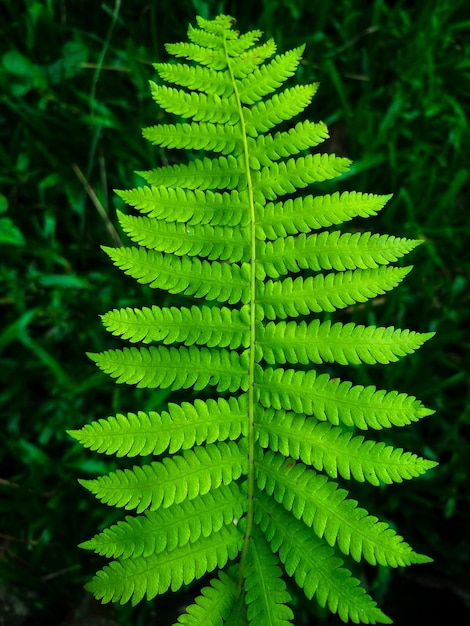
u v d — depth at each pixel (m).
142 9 0.79
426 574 0.70
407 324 0.78
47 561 0.68
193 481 0.42
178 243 0.45
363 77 0.83
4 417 0.72
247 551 0.42
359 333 0.43
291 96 0.48
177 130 0.47
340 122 0.83
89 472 0.70
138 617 0.67
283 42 0.80
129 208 0.77
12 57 0.75
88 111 0.76
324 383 0.43
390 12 0.83
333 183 0.78
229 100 0.48
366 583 0.68
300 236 0.45
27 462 0.70
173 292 0.45
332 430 0.42
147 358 0.43
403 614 0.68
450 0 0.83
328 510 0.41
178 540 0.41
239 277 0.45
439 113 0.84
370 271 0.44
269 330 0.45
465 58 0.83
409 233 0.78
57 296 0.74
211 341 0.44
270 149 0.47
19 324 0.72
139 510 0.41
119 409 0.71
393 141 0.80
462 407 0.75
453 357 0.78
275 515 0.43
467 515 0.72
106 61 0.77
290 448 0.43
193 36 0.49
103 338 0.73
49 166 0.78
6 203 0.75
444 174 0.82
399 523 0.73
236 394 0.71
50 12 0.76
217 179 0.46
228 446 0.43
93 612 0.67
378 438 0.72
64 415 0.71
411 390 0.74
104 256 0.77
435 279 0.79
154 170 0.46
